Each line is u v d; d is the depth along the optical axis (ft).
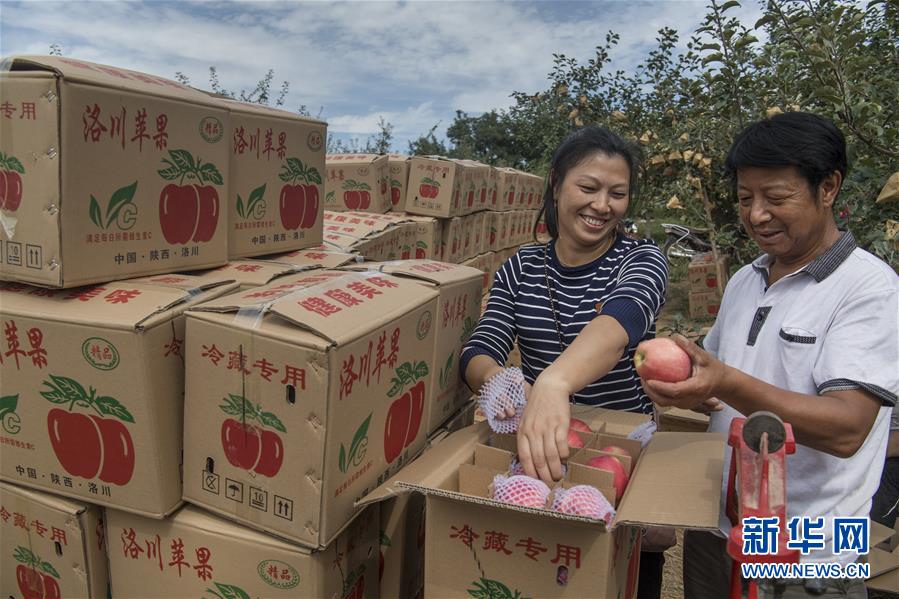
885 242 10.84
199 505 4.96
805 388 4.94
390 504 5.60
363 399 4.82
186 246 5.88
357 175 15.35
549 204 6.89
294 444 4.48
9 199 4.94
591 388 6.57
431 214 16.15
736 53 16.83
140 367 4.66
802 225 4.85
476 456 5.27
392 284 5.88
